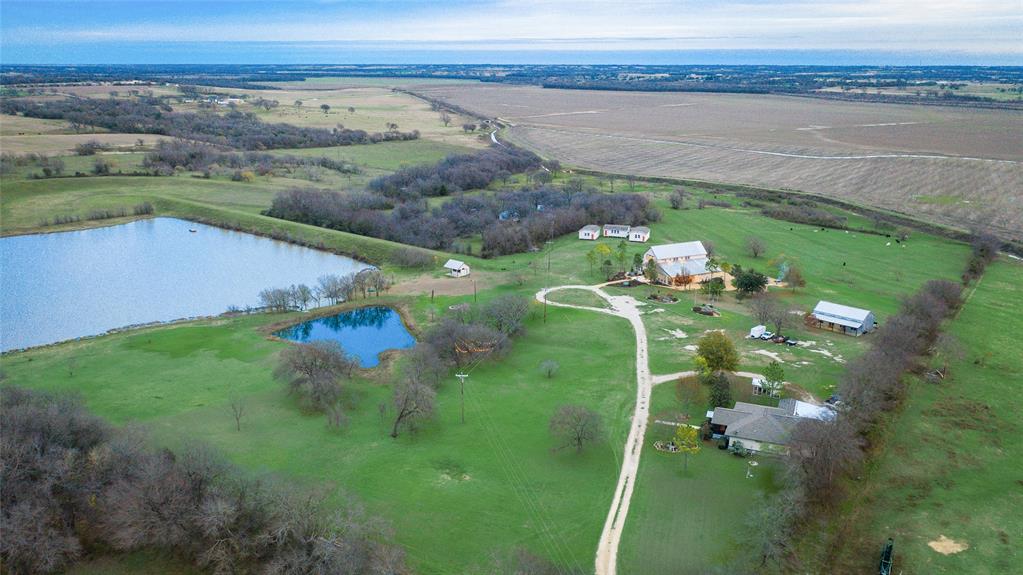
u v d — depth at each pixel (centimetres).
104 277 16900
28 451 7269
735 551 7056
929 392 10694
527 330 13025
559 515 7638
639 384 10775
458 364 11481
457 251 18912
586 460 8738
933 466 8706
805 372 11094
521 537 7269
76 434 7975
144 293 15788
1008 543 7281
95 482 7238
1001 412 10119
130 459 7600
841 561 7006
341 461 8631
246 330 13175
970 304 14600
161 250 19325
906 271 16862
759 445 8781
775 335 12562
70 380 10775
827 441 8112
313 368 10325
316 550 6494
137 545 6869
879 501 7994
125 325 13788
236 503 6938
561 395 10494
